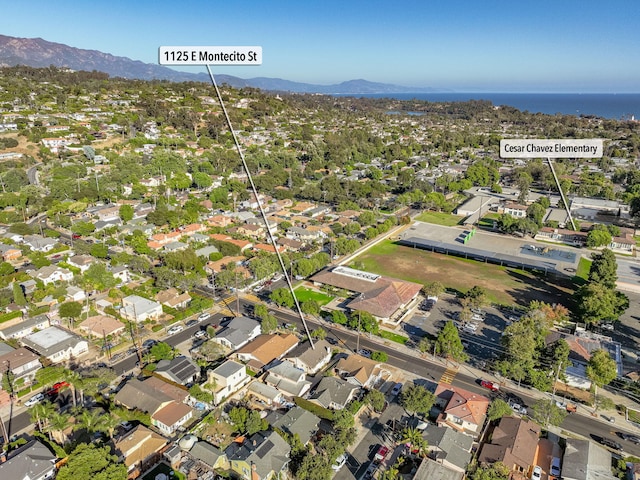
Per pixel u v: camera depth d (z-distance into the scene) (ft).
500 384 251.19
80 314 309.22
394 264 444.55
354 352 281.13
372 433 211.82
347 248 449.06
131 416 212.02
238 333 285.64
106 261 402.31
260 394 233.76
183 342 286.05
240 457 185.37
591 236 479.00
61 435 202.69
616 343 291.38
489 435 210.79
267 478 180.04
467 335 305.94
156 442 196.85
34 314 310.24
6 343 269.44
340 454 190.60
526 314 316.19
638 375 256.52
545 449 201.46
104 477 162.30
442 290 362.74
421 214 632.38
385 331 308.40
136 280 374.22
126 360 265.54
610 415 227.81
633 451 202.80
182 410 216.13
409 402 219.82
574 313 335.26
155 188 644.69
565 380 253.03
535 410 214.90
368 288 355.97
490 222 591.78
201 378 249.75
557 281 404.57
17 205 513.86
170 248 429.79
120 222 508.12
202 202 599.16
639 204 563.89
